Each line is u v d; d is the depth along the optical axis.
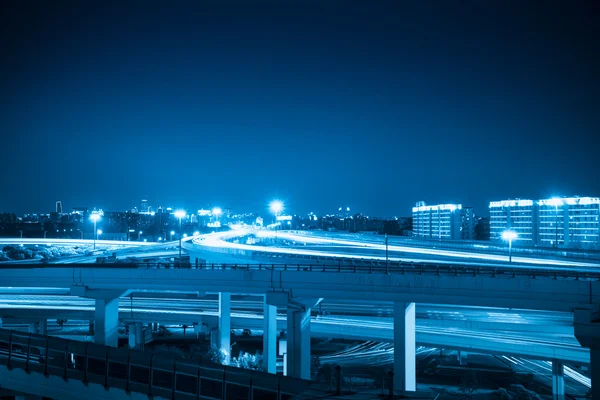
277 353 67.12
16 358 35.50
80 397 31.86
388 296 45.50
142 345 68.50
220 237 183.25
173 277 52.12
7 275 56.16
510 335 54.75
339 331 60.31
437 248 110.31
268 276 49.22
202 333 73.25
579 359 48.12
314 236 198.00
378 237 169.88
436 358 71.12
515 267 71.50
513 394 52.88
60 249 151.00
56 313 67.25
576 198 152.62
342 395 27.09
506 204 173.88
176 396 28.28
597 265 73.94
